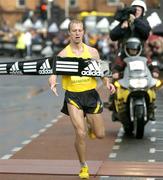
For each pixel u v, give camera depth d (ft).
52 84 74.90
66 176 76.13
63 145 98.53
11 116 137.69
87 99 74.18
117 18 107.24
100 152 92.32
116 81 102.58
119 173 77.20
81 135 73.51
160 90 199.00
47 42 463.01
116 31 106.73
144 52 106.83
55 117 135.33
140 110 99.86
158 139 104.47
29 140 104.37
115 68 104.17
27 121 129.08
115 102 104.01
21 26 563.89
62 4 644.69
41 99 176.14
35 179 74.64
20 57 455.22
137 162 84.43
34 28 526.57
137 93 100.53
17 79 268.41
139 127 101.76
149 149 95.04
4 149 95.50
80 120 73.67
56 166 81.61
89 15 522.47
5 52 469.57
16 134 111.34
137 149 95.04
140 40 106.63
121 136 107.45
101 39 430.61
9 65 77.61
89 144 99.30
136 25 105.91
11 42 469.57
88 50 75.66
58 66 74.90
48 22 531.50
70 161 84.94
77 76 74.18
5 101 171.01
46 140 103.96
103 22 499.10
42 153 91.66
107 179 74.59
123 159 86.99
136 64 101.50
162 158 87.81
